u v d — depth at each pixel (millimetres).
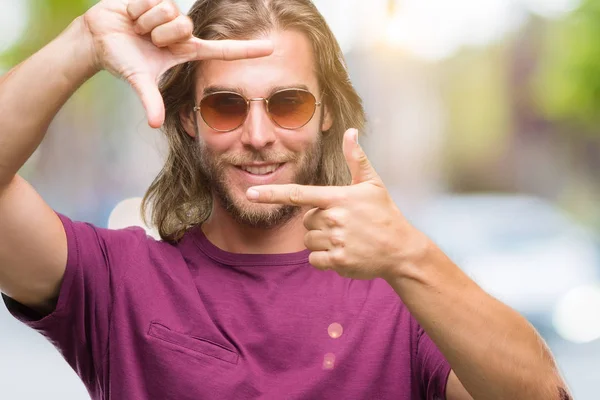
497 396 2355
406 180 27188
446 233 14992
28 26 19484
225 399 2566
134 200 13383
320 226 2287
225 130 2711
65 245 2660
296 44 2795
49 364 10820
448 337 2318
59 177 22781
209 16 2857
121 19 2398
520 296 12133
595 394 9562
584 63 20719
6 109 2402
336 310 2670
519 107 38125
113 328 2680
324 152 3102
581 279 12305
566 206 28797
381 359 2621
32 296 2684
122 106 23047
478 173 39219
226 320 2662
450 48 38500
